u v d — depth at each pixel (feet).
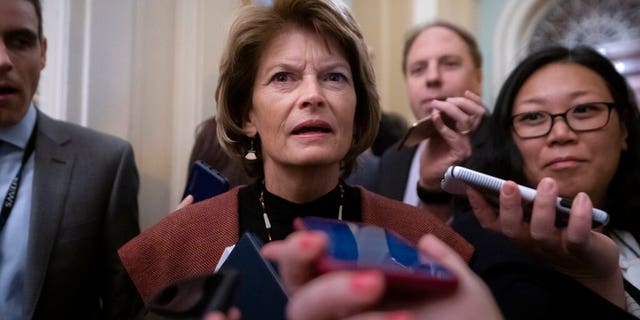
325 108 2.87
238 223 3.12
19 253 4.26
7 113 4.26
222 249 3.03
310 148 2.82
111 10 6.65
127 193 4.89
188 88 7.09
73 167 4.66
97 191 4.67
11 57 4.15
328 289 1.06
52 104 6.39
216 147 5.08
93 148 4.85
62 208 4.46
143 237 3.11
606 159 3.16
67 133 4.85
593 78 3.23
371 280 1.05
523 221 2.28
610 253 2.17
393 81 10.87
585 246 2.06
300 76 2.95
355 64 3.14
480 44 10.16
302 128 2.85
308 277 1.26
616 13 9.20
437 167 4.36
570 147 3.13
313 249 1.20
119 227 4.72
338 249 1.45
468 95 4.54
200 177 4.22
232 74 3.16
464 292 1.25
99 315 4.72
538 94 3.26
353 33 3.05
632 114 3.39
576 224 1.98
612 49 9.15
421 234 3.08
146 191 6.84
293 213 3.07
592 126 3.12
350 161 3.54
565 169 3.13
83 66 6.52
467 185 2.44
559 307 2.39
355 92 3.26
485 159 3.52
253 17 3.05
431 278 1.21
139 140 6.81
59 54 6.40
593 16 9.39
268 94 2.97
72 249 4.41
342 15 3.01
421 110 6.19
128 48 6.73
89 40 6.52
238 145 3.45
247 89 3.22
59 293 4.31
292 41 2.98
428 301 1.23
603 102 3.16
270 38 3.03
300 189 3.06
